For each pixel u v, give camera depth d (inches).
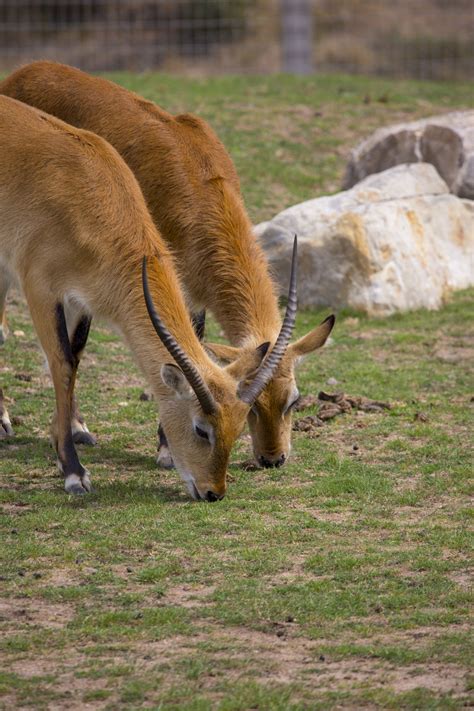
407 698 401.7
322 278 1070.4
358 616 478.9
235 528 585.3
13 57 2188.7
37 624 466.6
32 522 586.6
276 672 425.1
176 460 630.5
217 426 601.3
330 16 2518.5
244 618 473.4
